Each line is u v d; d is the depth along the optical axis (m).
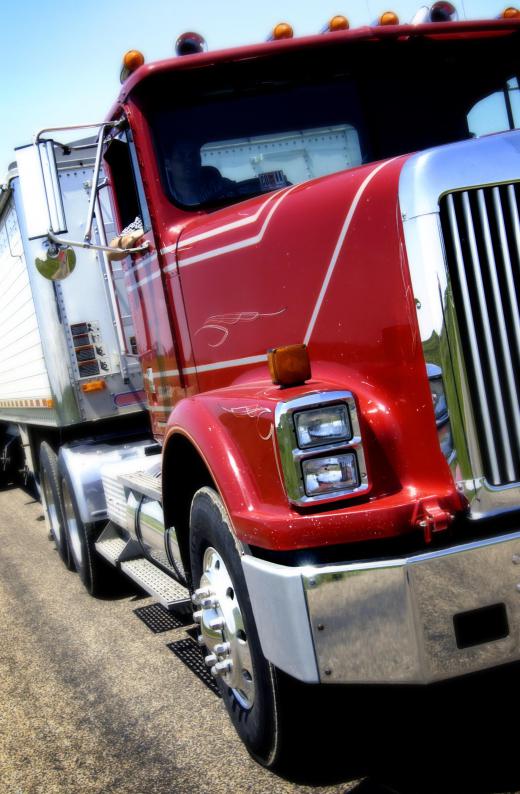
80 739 3.68
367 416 2.77
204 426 3.11
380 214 2.74
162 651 4.63
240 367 3.52
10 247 6.90
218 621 3.22
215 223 3.63
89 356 6.18
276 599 2.65
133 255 4.42
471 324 2.56
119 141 4.19
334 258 2.96
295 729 2.93
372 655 2.55
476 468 2.58
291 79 3.94
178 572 4.02
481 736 3.16
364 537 2.55
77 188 6.05
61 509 6.43
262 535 2.68
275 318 3.27
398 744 3.18
